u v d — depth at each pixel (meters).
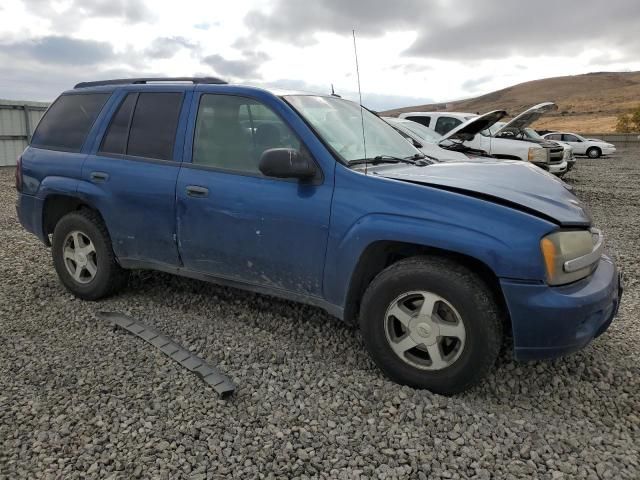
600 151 30.41
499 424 2.80
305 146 3.44
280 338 3.85
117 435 2.69
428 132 9.52
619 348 3.73
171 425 2.78
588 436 2.74
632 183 15.76
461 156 6.63
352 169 3.32
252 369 3.39
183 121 3.99
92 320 4.16
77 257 4.60
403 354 3.15
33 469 2.45
